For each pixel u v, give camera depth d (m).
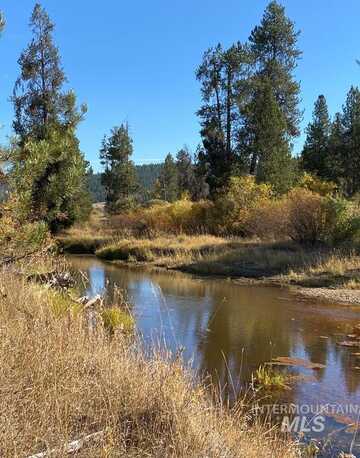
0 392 3.56
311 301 12.64
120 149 48.97
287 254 18.73
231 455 3.58
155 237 28.77
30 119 23.03
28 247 6.18
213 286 15.23
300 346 8.44
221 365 7.34
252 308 11.69
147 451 3.38
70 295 8.44
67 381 3.94
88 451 3.22
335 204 19.20
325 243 19.50
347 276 15.31
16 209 6.00
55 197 6.74
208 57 35.88
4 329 4.46
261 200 25.42
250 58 35.94
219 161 35.00
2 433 3.16
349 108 41.47
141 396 3.98
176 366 4.62
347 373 7.09
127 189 49.22
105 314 8.16
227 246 22.50
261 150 33.53
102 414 3.68
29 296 6.25
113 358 4.57
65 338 4.74
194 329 9.48
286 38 38.78
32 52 24.30
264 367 7.31
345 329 9.64
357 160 40.47
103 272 18.86
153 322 9.91
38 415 3.45
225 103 35.94
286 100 38.94
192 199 54.28
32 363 3.97
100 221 42.62
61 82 24.44
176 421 3.69
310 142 44.09
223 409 4.62
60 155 6.60
